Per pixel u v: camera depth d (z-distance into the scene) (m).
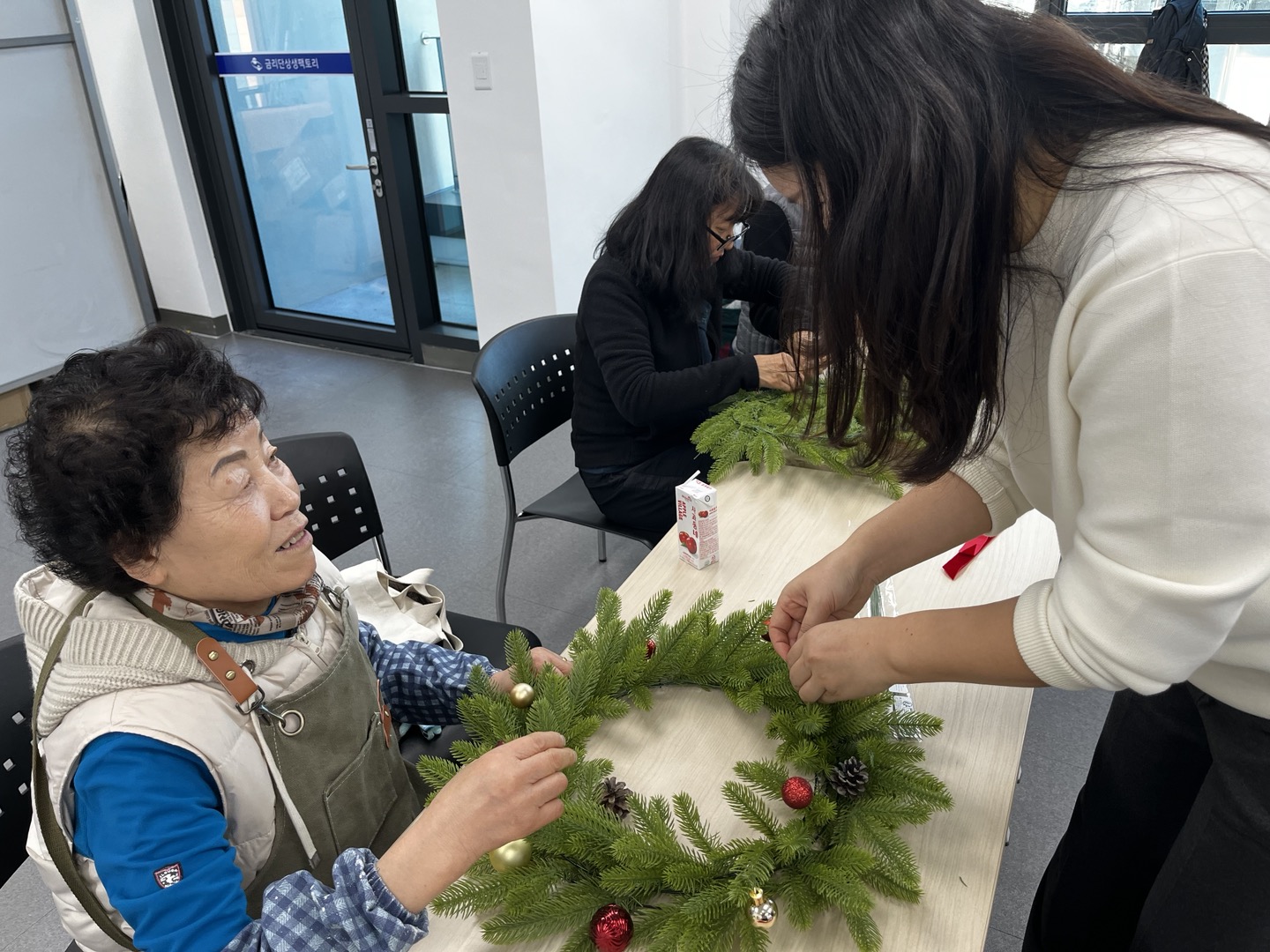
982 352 0.62
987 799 0.92
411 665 1.22
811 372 0.77
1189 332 0.56
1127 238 0.58
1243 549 0.59
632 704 1.08
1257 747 0.80
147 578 0.83
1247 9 3.14
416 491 3.12
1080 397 0.64
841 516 1.44
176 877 0.76
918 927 0.80
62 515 0.77
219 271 4.59
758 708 1.04
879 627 0.85
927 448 0.71
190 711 0.83
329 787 0.95
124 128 4.26
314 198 4.25
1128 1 3.20
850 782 0.89
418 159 3.93
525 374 2.12
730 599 1.25
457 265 4.10
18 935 1.63
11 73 3.52
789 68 0.59
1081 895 1.22
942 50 0.57
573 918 0.80
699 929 0.77
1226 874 0.85
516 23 3.02
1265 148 0.61
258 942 0.75
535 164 3.24
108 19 4.02
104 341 4.10
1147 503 0.61
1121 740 1.11
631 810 0.91
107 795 0.77
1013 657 0.74
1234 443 0.56
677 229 1.77
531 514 2.13
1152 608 0.62
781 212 2.31
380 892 0.76
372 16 3.61
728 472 1.55
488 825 0.77
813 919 0.80
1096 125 0.61
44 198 3.73
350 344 4.44
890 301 0.60
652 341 1.96
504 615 2.23
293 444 1.57
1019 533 1.34
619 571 2.63
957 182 0.56
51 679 0.82
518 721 1.01
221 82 4.16
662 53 3.70
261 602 0.94
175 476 0.78
